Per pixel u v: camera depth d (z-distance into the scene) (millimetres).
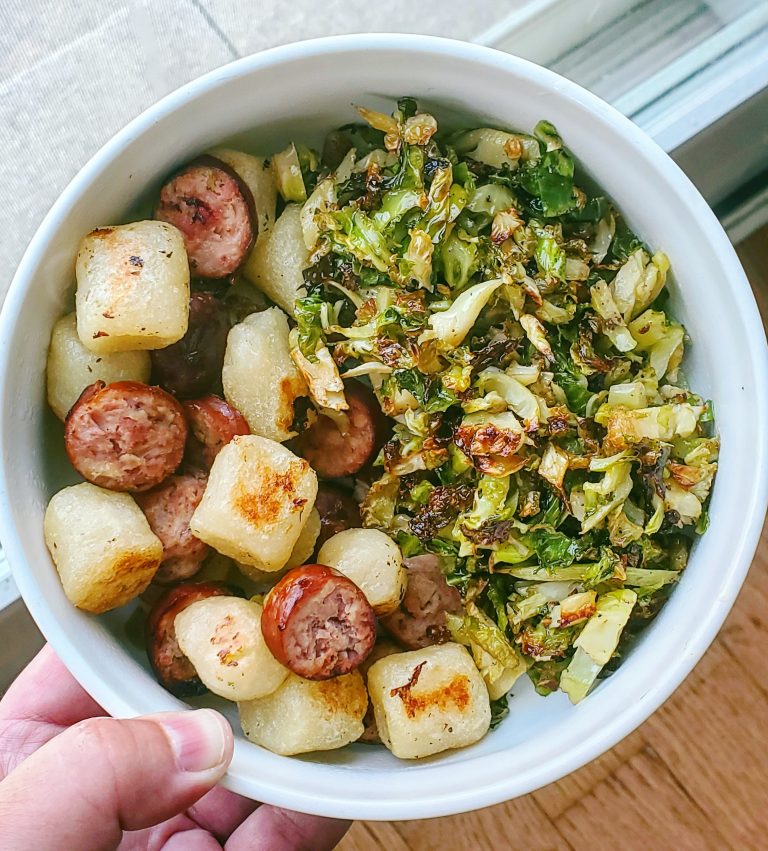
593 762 406
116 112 372
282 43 378
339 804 295
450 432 338
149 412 316
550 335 336
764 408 309
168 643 320
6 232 368
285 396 331
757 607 412
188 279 323
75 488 316
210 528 316
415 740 316
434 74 316
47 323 317
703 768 405
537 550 334
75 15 374
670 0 388
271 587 336
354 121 335
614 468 325
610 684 316
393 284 335
